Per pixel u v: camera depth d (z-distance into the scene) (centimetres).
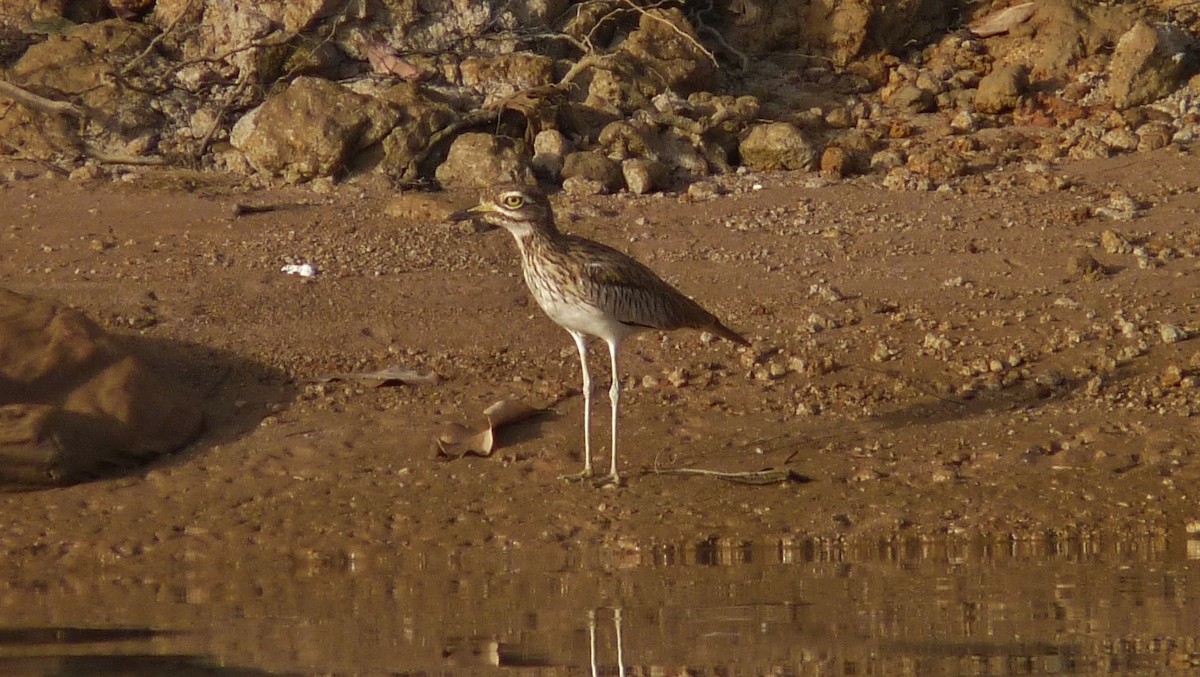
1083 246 1603
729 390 1358
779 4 2128
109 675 834
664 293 1230
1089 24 2095
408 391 1362
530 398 1349
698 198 1761
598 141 1856
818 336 1441
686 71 1970
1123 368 1374
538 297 1217
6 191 1736
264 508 1204
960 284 1528
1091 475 1221
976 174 1822
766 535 1152
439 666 846
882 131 1936
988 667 835
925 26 2172
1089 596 980
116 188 1756
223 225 1662
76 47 1903
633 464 1252
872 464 1242
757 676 825
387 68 1922
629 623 929
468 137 1805
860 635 897
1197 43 2073
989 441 1270
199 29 1945
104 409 1268
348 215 1694
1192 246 1595
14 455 1214
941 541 1141
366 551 1141
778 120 1950
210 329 1439
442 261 1588
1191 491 1192
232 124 1883
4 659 868
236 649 884
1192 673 820
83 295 1487
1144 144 1872
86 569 1110
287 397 1355
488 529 1167
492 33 1989
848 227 1675
